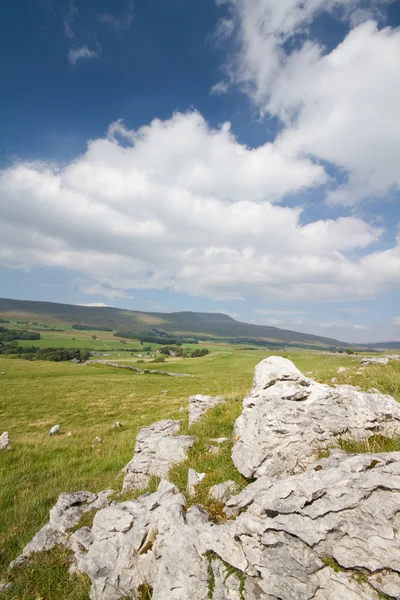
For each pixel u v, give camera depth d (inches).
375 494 188.2
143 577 223.5
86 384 2480.3
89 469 633.0
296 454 265.4
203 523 234.4
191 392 2111.2
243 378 2837.1
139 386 2433.6
